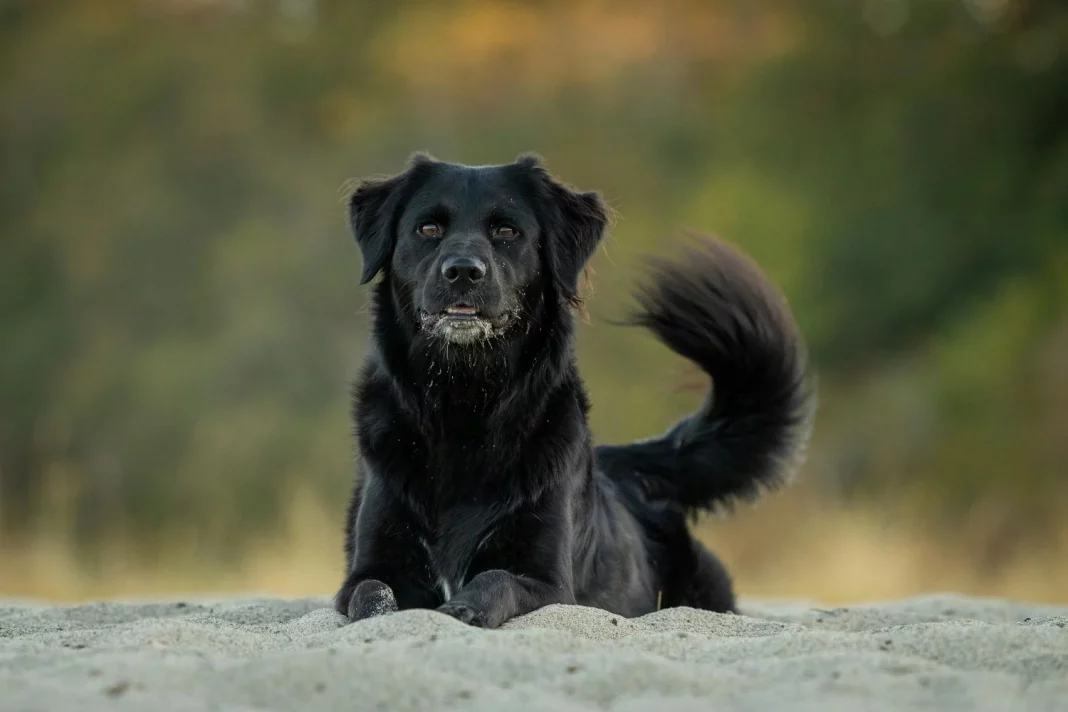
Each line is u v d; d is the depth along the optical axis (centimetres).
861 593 1562
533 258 703
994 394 2245
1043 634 497
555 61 2859
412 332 683
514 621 577
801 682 433
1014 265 2458
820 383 2458
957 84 2608
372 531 658
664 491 834
